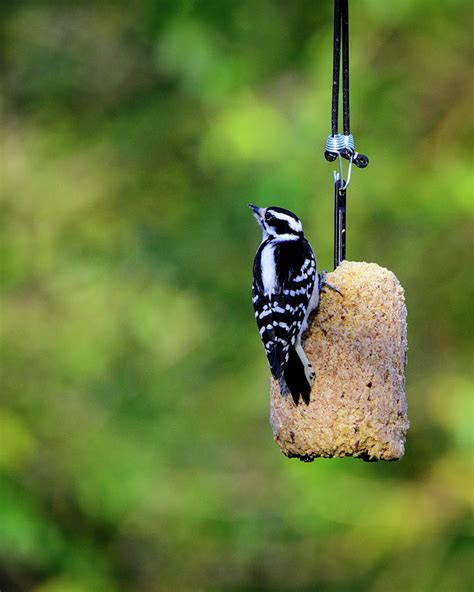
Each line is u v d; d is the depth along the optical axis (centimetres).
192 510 1566
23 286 1656
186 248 1612
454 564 1522
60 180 1697
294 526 1548
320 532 1538
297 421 718
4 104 1736
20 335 1636
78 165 1705
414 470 1560
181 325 1612
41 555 1541
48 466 1586
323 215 1527
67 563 1562
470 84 1605
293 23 1612
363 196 1550
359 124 1569
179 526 1576
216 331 1603
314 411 715
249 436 1588
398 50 1614
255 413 1588
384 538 1532
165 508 1573
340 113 1554
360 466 1541
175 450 1582
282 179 1516
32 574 1567
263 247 762
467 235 1584
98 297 1630
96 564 1575
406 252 1576
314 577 1550
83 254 1656
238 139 1545
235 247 1605
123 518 1583
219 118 1580
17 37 1753
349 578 1542
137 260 1631
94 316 1627
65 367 1616
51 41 1747
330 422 713
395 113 1573
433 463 1558
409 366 1591
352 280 734
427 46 1603
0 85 1742
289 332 709
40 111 1736
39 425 1598
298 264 731
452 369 1577
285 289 716
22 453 1580
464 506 1537
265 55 1605
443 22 1596
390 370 724
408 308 1588
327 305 727
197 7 1595
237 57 1594
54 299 1645
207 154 1575
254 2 1605
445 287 1586
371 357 719
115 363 1616
